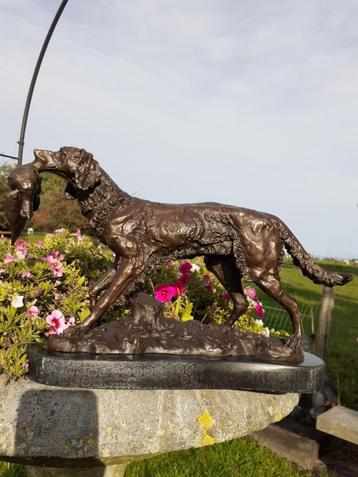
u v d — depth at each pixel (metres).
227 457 3.15
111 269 1.82
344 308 8.45
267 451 3.36
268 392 1.79
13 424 1.46
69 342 1.59
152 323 1.76
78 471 1.88
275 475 3.04
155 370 1.54
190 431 1.57
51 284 2.16
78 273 2.35
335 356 5.35
